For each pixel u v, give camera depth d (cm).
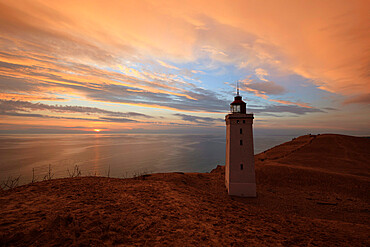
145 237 808
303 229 1223
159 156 12912
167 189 1766
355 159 5412
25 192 1366
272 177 3728
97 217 948
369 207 2427
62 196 1300
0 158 10806
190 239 834
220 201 1698
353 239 1116
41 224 789
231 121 2912
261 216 1417
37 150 15075
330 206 2453
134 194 1502
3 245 612
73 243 655
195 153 14912
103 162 10188
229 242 846
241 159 2841
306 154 6100
